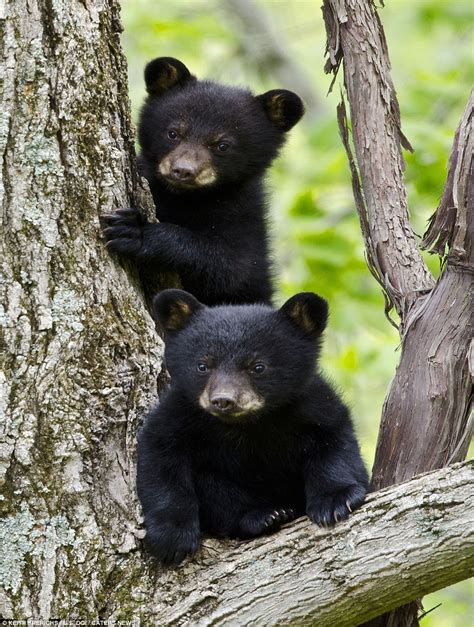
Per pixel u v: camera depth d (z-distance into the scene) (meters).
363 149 11.16
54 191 9.48
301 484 10.78
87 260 9.70
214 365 10.47
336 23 11.42
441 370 10.01
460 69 21.22
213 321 10.84
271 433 10.59
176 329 11.05
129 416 9.76
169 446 9.99
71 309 9.42
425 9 23.78
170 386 10.63
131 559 9.23
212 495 10.24
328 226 17.89
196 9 25.38
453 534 8.23
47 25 9.56
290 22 29.42
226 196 14.16
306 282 17.80
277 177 20.14
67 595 8.95
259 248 14.20
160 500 9.53
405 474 10.02
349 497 8.99
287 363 10.62
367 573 8.45
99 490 9.31
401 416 10.15
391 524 8.51
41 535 8.98
